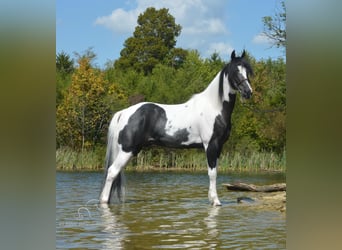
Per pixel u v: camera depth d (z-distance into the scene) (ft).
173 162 77.77
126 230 17.85
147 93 97.66
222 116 26.40
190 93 93.86
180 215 22.04
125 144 26.71
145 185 42.75
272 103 89.30
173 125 26.89
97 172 63.57
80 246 14.62
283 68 90.48
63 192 33.99
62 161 73.00
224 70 26.32
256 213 22.75
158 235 16.74
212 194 26.43
